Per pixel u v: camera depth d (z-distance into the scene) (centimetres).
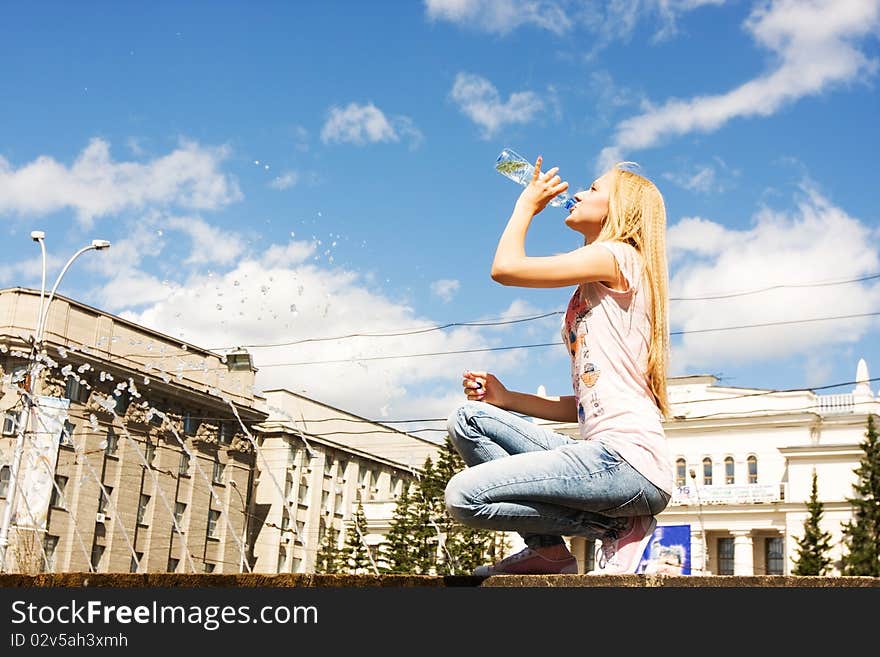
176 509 3825
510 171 284
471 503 251
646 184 286
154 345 3728
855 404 3881
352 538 4044
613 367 263
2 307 3256
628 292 266
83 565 3306
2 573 218
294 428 4566
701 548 3728
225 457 4172
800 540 3459
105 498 3450
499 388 302
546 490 249
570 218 291
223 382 4106
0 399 3045
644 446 255
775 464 3822
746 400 4041
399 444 5300
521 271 258
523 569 270
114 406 3534
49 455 2305
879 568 3072
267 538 4334
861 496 3309
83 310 3419
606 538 266
